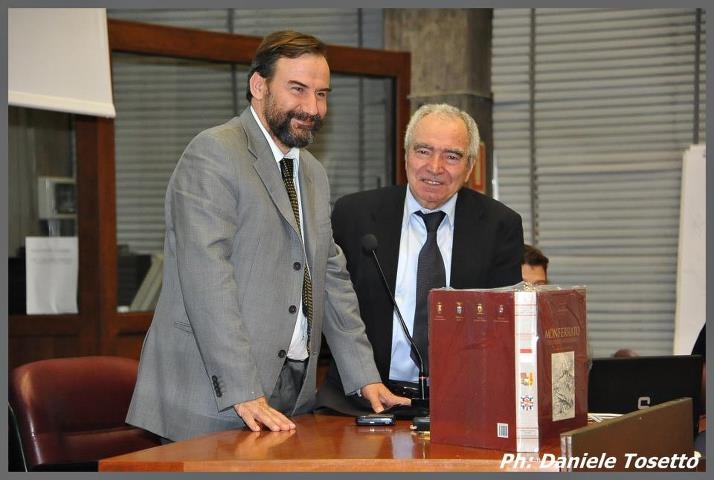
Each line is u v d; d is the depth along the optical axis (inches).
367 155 197.5
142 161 181.0
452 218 103.0
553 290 74.7
